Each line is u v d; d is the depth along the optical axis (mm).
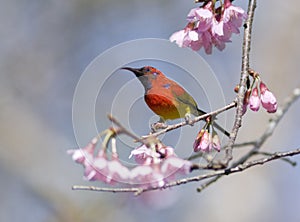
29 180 15914
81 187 4941
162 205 11047
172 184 4898
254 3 5156
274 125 7207
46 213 15391
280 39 16719
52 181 15805
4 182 15977
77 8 18062
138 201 12391
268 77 16375
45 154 16391
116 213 13805
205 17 5172
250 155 6680
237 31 5301
